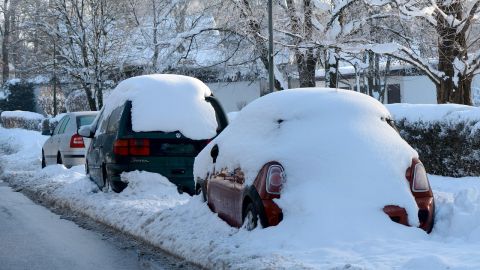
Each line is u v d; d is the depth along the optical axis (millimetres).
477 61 22500
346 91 8250
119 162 11648
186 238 8211
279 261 6281
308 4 26141
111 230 10391
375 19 26062
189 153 11742
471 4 22641
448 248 6422
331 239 6707
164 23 33906
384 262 5973
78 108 42625
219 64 30078
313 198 6973
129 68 34656
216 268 6922
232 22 27719
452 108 14273
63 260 8250
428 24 24016
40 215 12133
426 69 23578
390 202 6992
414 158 7363
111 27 34531
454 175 14109
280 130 7668
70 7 34719
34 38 36875
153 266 7691
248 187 7398
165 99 11883
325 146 7266
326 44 24641
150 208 10516
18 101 56000
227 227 8070
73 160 17469
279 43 25844
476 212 7199
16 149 32344
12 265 8000
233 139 8367
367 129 7492
